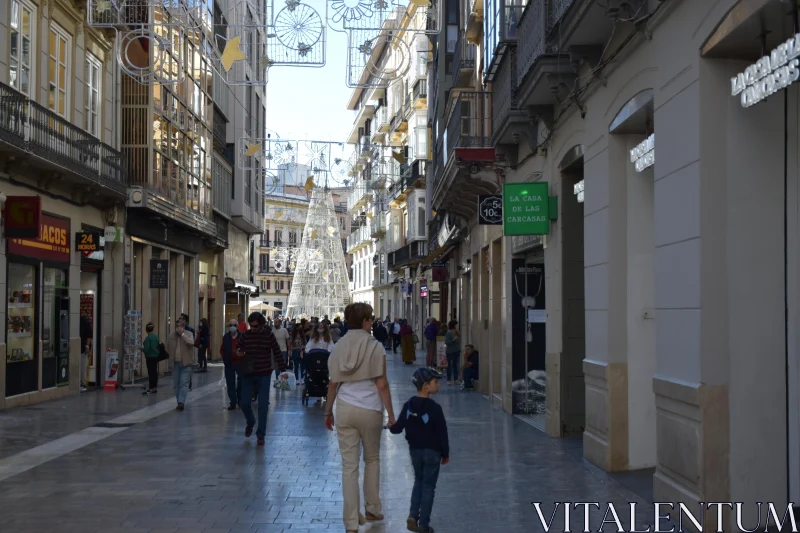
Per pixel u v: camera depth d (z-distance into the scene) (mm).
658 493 7707
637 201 9680
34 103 17609
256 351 12070
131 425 14289
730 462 6691
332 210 77938
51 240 19141
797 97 6738
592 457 10273
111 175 22266
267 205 97062
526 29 12406
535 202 12781
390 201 58719
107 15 21875
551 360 13039
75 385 20578
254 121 44469
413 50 45844
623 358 9680
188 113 29469
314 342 18516
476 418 15414
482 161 16656
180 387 16750
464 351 23141
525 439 12523
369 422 7047
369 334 7262
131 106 24562
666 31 7688
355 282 86625
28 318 18109
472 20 20516
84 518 7418
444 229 30141
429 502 6910
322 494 8461
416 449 6961
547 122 12789
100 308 22500
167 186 26719
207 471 9750
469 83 23125
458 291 29156
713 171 6824
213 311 38938
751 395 6746
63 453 11141
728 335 6758
